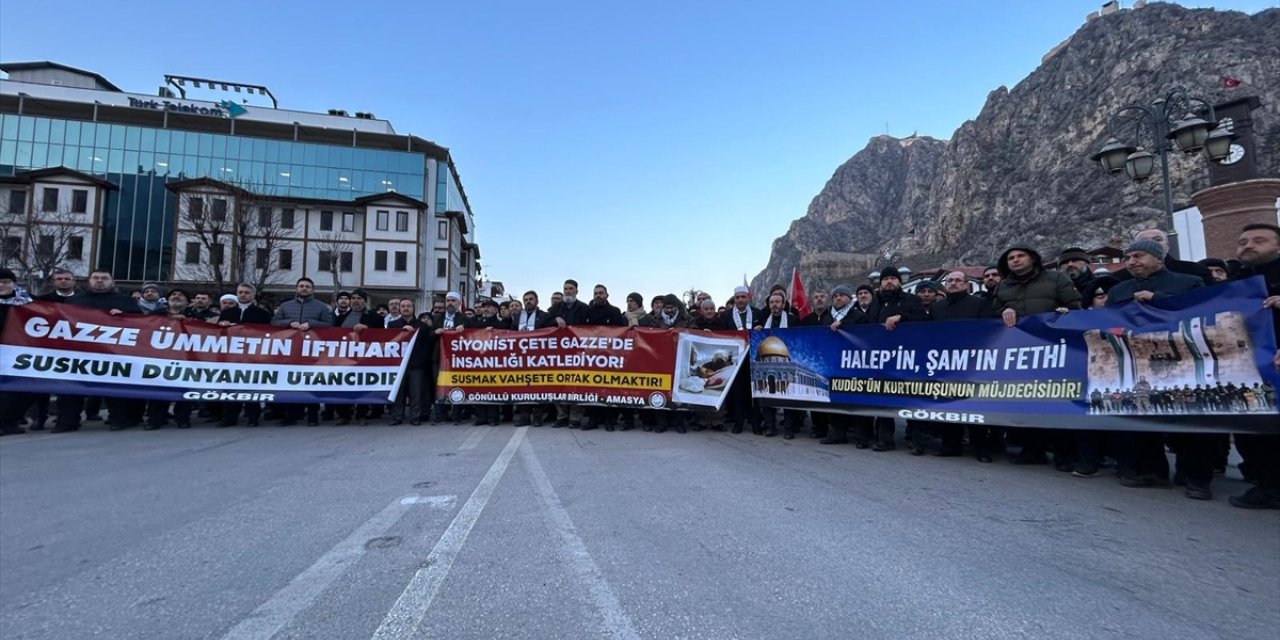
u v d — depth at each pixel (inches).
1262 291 165.0
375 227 1945.1
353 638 86.4
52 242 1416.1
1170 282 191.3
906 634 89.3
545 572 111.5
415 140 2073.1
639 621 92.1
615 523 142.9
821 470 210.2
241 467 209.2
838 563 118.6
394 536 132.0
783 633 89.0
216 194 1585.9
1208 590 107.7
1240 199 432.5
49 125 1825.8
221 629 89.5
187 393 314.2
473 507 155.6
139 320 313.4
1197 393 174.1
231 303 347.6
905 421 271.7
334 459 224.4
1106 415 193.3
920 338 245.4
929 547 128.8
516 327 367.2
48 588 105.0
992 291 276.1
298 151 1975.9
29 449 250.4
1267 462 161.2
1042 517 152.9
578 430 318.0
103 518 147.1
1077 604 101.0
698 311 385.4
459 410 354.0
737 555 122.2
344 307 381.4
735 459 230.2
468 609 95.7
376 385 335.3
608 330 327.0
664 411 316.8
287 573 111.3
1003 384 220.4
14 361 294.2
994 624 93.0
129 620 92.7
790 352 292.4
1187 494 175.8
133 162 1855.3
